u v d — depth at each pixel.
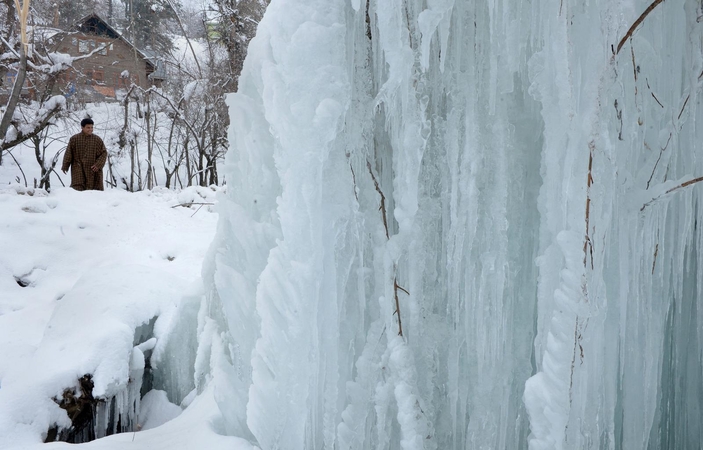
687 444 2.00
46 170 10.33
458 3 1.74
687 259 1.94
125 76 14.42
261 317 1.83
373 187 1.83
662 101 1.78
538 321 1.68
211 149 13.04
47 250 5.34
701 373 1.98
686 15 1.81
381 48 1.73
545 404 1.56
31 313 4.17
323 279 1.74
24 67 7.23
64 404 2.78
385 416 1.76
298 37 1.68
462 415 1.80
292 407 1.74
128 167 13.89
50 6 11.52
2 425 2.54
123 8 17.72
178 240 5.61
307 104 1.68
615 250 1.69
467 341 1.79
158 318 3.43
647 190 1.67
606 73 1.55
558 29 1.57
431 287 1.84
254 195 2.06
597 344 1.61
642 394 1.76
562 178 1.63
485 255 1.76
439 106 1.81
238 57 12.30
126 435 2.29
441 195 1.82
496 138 1.74
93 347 2.96
